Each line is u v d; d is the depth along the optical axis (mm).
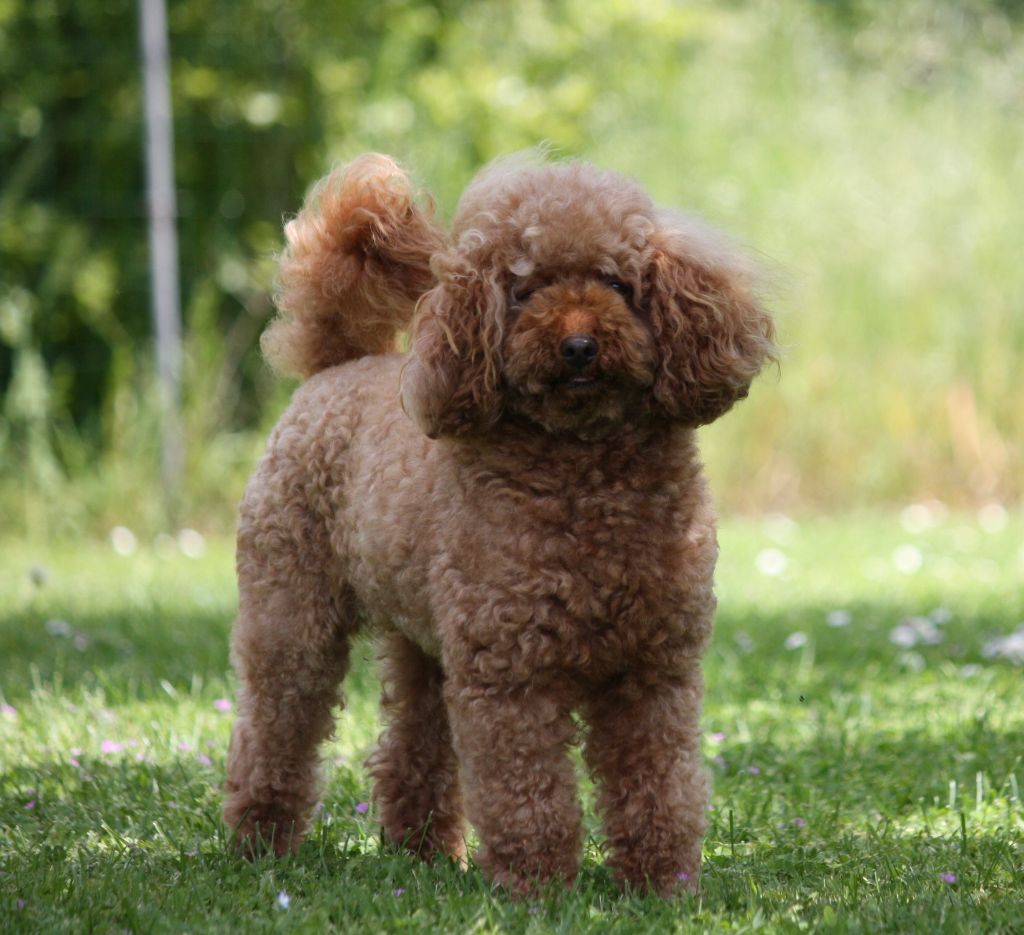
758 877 4996
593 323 4586
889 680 7723
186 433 14039
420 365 4738
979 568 11234
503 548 4586
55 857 5129
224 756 6430
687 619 4672
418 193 5633
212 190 15766
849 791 5973
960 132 15391
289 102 15469
